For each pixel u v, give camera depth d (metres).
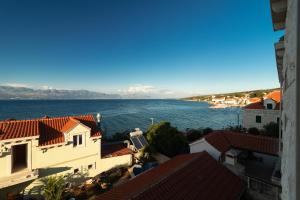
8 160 18.97
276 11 4.41
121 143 34.47
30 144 20.41
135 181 17.56
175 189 14.84
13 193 19.28
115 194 15.38
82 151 24.38
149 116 110.69
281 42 5.51
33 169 20.62
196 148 24.97
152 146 33.41
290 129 3.32
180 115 115.25
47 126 23.92
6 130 19.77
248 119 43.44
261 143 23.23
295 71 2.56
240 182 18.25
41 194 21.02
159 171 18.78
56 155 22.27
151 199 13.40
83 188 22.52
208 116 109.81
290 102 3.43
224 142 24.45
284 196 3.91
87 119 28.48
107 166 26.73
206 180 16.89
